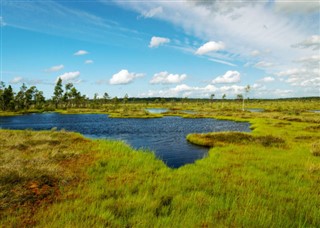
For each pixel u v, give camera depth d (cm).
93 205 854
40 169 1189
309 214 817
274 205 902
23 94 12156
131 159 1631
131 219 775
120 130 4522
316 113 8319
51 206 867
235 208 865
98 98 17238
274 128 3969
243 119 6612
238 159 1769
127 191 1019
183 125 5453
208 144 2758
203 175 1327
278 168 1498
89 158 1628
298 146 2327
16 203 886
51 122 6241
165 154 2314
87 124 5688
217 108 13762
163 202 937
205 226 731
